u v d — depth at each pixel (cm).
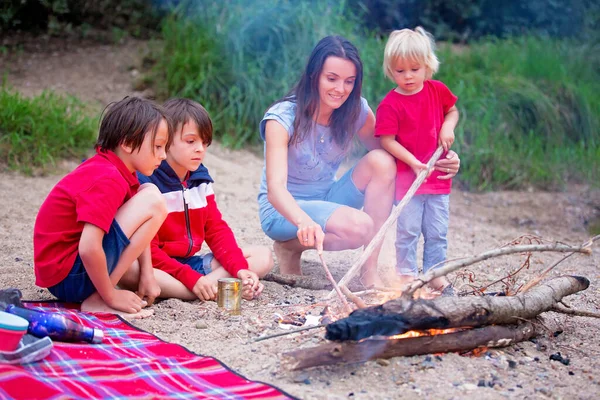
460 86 931
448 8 1178
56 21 966
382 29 1139
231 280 379
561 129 960
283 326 359
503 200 814
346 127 430
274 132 415
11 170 673
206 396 275
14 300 334
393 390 292
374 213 437
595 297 445
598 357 339
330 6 949
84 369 294
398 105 430
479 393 293
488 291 434
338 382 297
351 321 291
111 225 361
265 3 885
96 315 359
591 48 1148
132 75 900
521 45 1114
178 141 399
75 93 843
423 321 304
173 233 414
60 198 361
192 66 869
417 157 436
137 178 385
